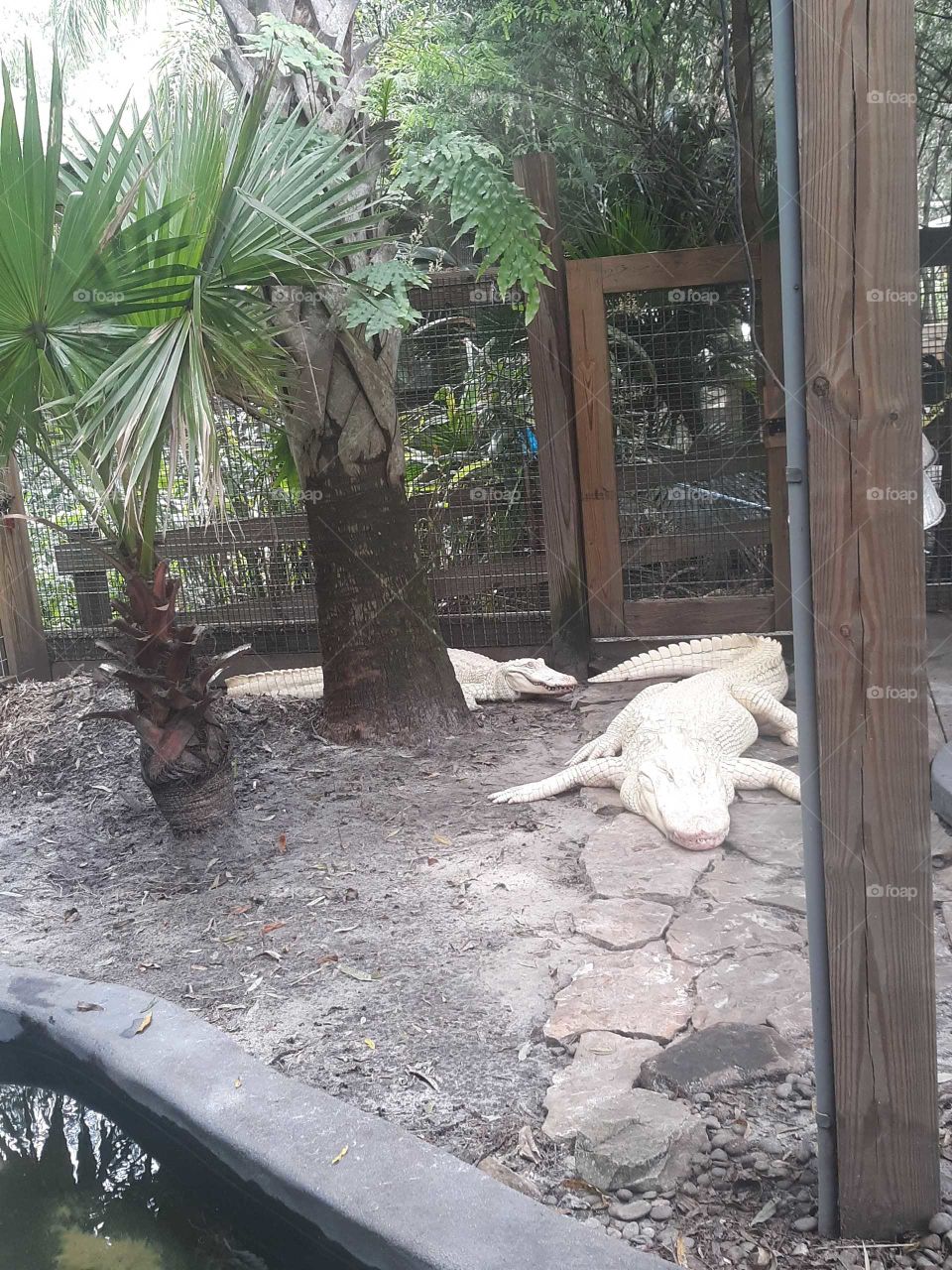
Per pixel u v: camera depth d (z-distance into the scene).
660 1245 2.00
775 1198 2.10
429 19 7.58
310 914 3.69
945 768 4.08
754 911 3.40
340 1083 2.64
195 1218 2.43
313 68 4.62
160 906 3.89
